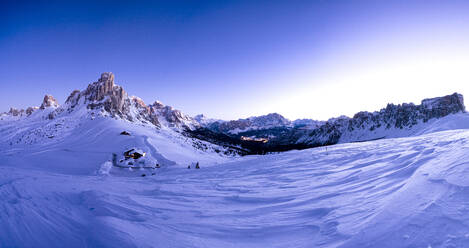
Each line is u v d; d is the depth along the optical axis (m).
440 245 3.02
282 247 4.69
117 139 71.19
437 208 3.91
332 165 16.20
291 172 16.02
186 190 12.13
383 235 3.82
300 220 6.16
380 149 18.75
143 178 19.83
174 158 55.50
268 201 8.97
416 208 4.26
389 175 8.88
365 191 7.61
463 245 2.85
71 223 4.89
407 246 3.28
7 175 8.73
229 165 28.14
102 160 49.91
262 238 5.29
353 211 5.77
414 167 8.46
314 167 16.70
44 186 7.62
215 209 8.24
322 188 9.72
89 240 4.18
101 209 6.46
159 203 8.80
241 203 9.10
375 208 5.39
